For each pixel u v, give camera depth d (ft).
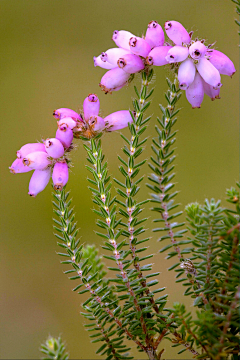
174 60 1.04
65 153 1.05
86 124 1.05
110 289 1.03
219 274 1.01
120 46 1.07
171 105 1.05
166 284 1.53
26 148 1.05
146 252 1.69
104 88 1.07
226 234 0.97
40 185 1.05
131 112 1.06
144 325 1.01
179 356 1.29
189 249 1.03
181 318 0.99
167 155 1.05
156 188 1.05
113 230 1.03
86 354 1.55
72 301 2.02
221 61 1.05
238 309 0.98
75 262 1.03
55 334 1.91
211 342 0.98
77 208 2.18
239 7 1.06
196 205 1.05
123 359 1.02
